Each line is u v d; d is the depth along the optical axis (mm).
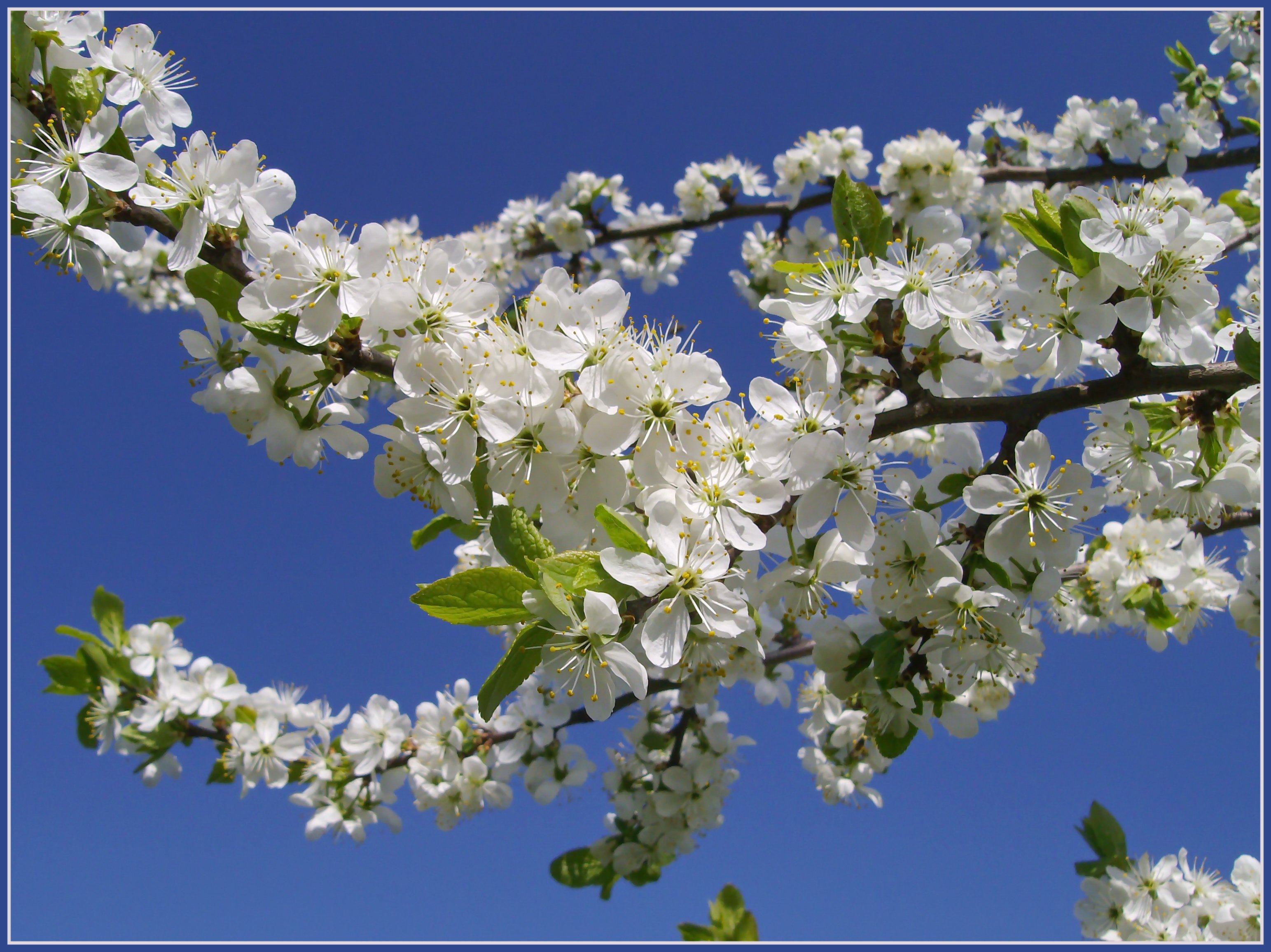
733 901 4895
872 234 3346
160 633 5434
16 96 2844
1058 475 2984
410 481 3289
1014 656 3129
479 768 5129
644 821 5191
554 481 2793
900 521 3096
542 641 2527
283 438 3234
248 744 5215
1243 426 3422
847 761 5414
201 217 2867
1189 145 6316
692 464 2736
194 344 3352
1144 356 3557
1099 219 2947
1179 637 4438
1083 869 4539
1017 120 6828
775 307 3240
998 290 3264
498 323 2879
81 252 2971
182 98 3113
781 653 4434
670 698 5535
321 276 2797
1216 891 4270
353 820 5199
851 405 3027
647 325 2932
